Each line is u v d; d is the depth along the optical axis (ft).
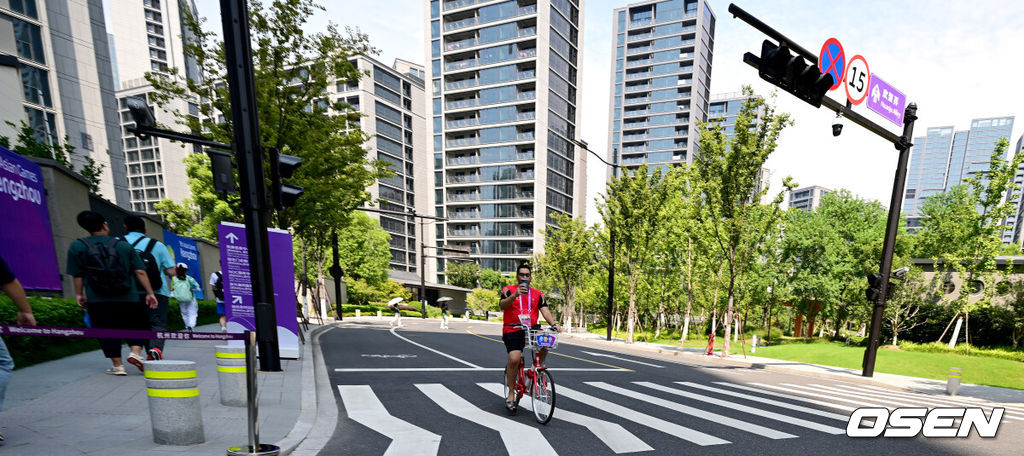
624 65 310.86
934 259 73.41
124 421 12.60
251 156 18.13
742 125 48.93
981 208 69.72
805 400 23.65
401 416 16.31
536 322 16.67
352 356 33.27
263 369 22.47
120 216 41.39
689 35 289.74
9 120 55.36
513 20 199.31
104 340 17.76
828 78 20.95
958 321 66.28
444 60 214.90
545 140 202.80
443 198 218.18
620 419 16.97
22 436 10.82
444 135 216.33
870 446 14.96
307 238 65.62
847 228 92.99
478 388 22.24
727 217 53.21
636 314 107.04
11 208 25.96
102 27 117.60
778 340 99.30
